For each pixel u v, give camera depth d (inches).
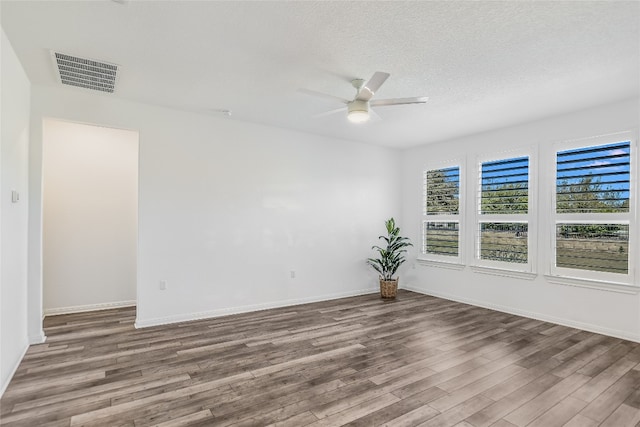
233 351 128.0
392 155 246.2
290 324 161.8
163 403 91.4
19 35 97.9
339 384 102.6
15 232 112.7
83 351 127.0
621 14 86.0
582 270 156.3
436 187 227.1
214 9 85.5
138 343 135.3
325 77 125.4
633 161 141.7
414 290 240.4
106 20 90.4
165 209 161.8
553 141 166.9
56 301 176.7
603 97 141.8
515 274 181.0
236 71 121.3
